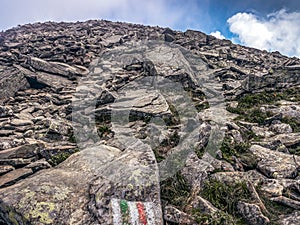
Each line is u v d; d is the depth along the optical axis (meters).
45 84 19.25
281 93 18.61
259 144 11.86
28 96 18.14
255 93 18.55
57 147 10.86
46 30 37.19
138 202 7.55
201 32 36.50
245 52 33.09
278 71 22.38
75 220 7.02
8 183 8.62
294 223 7.59
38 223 6.75
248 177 9.80
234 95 18.31
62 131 12.38
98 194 7.52
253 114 15.14
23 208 6.96
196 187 8.70
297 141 11.91
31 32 36.09
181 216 7.57
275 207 8.41
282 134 12.73
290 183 9.11
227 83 20.03
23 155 10.19
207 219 7.50
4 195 7.35
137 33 34.94
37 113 15.59
